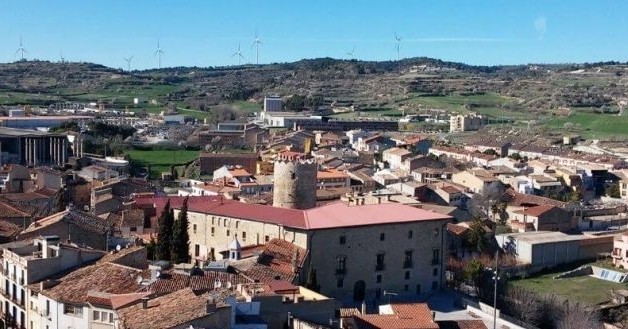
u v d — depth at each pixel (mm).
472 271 191125
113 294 107312
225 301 94938
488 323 152000
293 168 193500
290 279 141875
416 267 176500
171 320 89188
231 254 151875
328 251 162875
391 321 114500
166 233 160625
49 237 129500
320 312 110875
